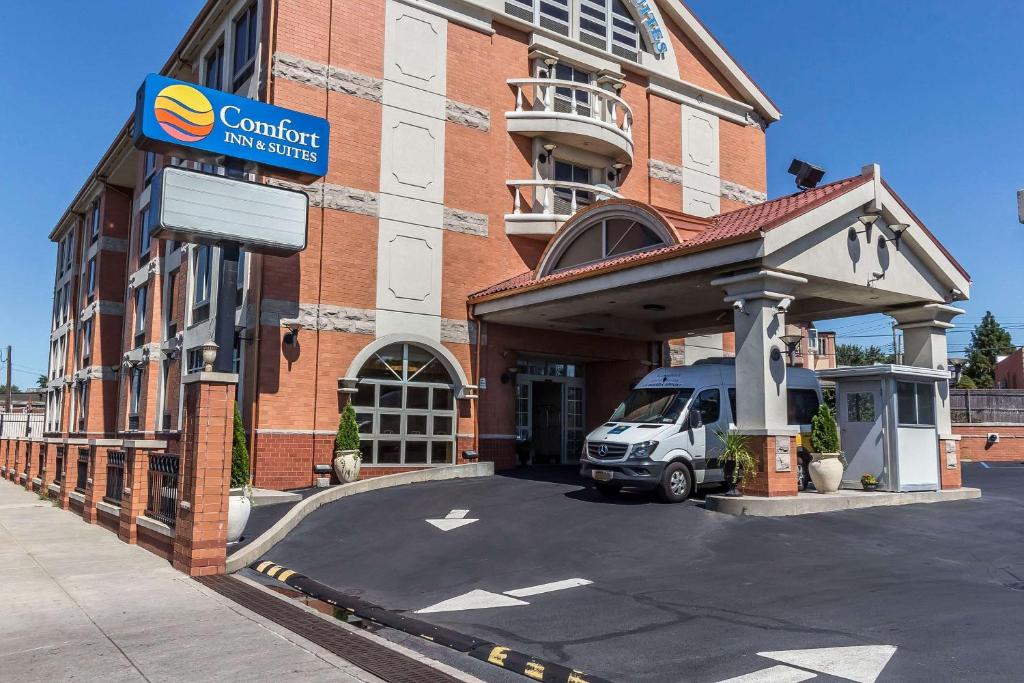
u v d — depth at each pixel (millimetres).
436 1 20250
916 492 14289
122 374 26938
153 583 9164
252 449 16625
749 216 14891
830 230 13422
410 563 10109
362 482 16219
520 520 12406
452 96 20281
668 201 24578
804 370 15680
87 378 31094
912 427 14719
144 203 26203
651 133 24516
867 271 13984
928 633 6586
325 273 17844
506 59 21609
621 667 5945
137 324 26000
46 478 19828
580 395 23281
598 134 21641
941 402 15578
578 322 20000
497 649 6398
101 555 11070
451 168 20062
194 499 9672
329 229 18000
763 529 11172
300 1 18125
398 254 18938
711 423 14305
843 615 7223
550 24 22562
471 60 20781
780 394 12750
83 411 31766
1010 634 6516
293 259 17453
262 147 15227
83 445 16766
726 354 25266
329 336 17750
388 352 18734
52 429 39219
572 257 17781
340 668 5930
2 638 6812
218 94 14797
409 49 19672
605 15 23922
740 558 9695
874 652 6078
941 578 8766
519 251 21078
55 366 39844
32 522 14812
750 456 12664
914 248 14938
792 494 12734
